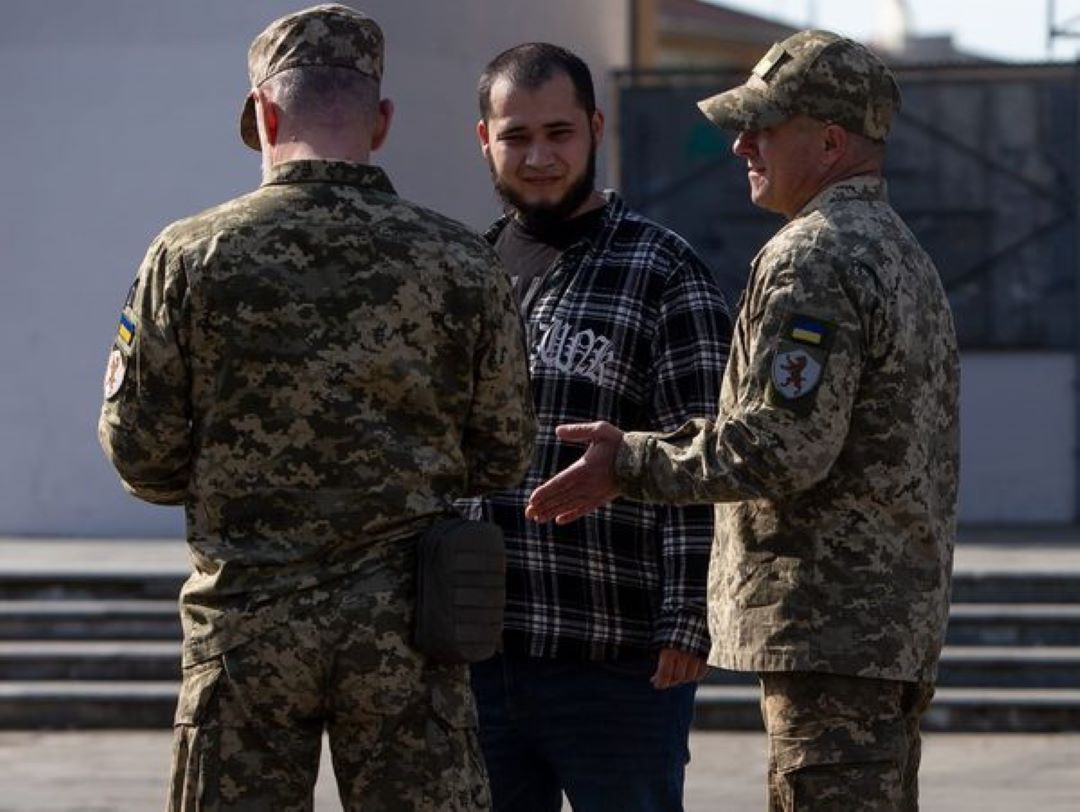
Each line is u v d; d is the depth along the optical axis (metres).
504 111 5.94
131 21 19.31
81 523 19.58
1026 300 22.16
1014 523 22.16
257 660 4.80
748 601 5.29
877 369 5.18
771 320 5.14
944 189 22.25
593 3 23.11
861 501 5.19
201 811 4.82
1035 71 22.11
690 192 22.48
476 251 5.02
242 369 4.86
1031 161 22.14
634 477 5.27
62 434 19.56
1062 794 10.81
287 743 4.85
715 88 22.52
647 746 5.93
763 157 5.46
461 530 4.84
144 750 12.16
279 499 4.84
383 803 4.83
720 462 5.12
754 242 22.38
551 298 5.98
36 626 14.23
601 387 5.90
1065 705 12.85
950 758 11.98
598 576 5.89
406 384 4.90
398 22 19.45
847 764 5.18
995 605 14.91
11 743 12.41
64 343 19.53
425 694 4.85
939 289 5.42
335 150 4.98
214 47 19.19
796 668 5.18
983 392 22.22
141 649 13.74
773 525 5.25
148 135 19.33
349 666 4.80
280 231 4.89
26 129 19.52
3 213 19.58
